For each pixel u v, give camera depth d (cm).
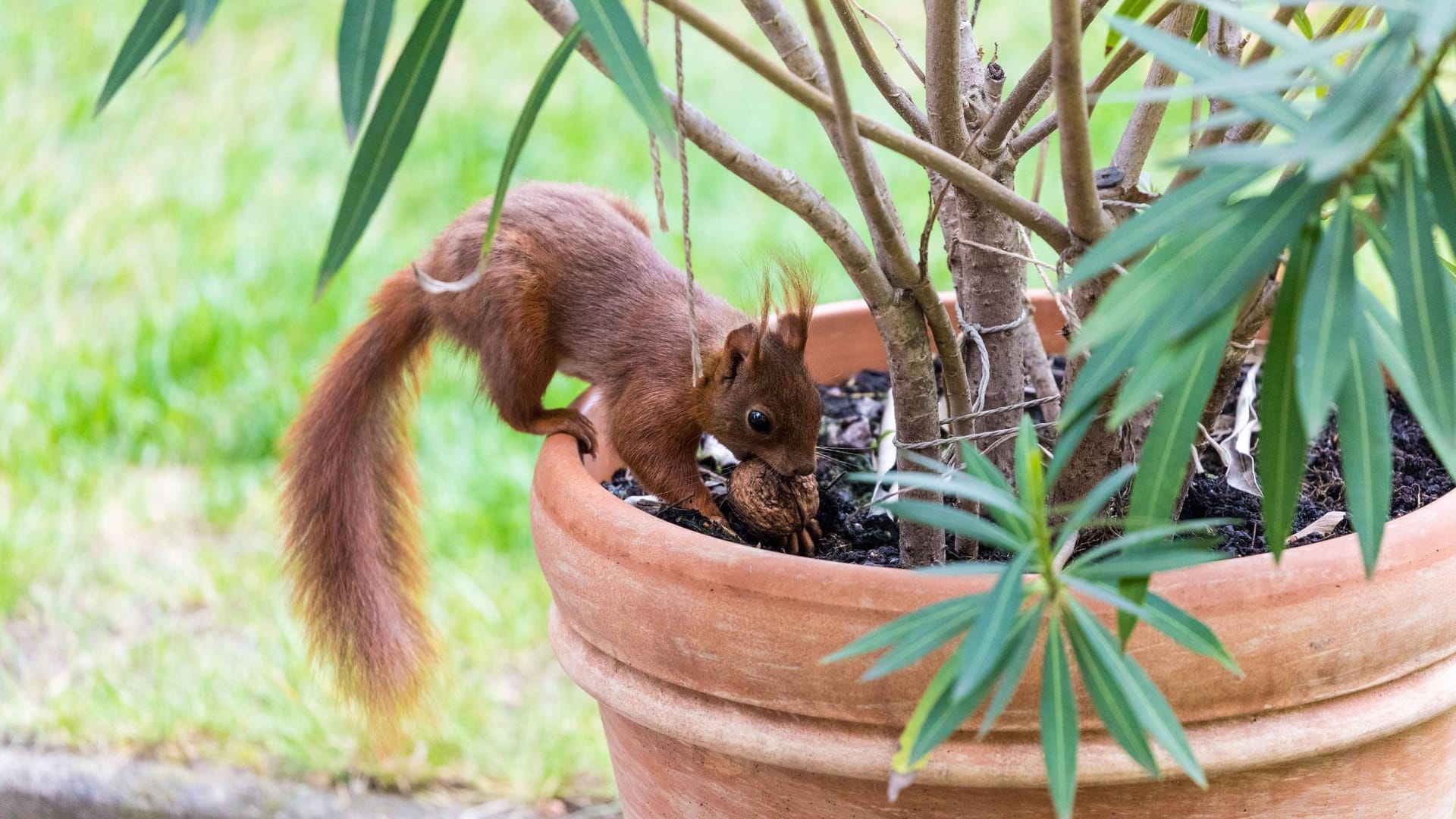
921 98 613
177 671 394
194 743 373
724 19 758
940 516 166
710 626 198
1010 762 191
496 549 440
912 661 159
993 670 161
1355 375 151
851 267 217
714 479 312
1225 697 189
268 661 391
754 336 279
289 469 303
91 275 578
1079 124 182
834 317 334
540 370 303
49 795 361
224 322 535
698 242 548
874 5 747
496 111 675
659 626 204
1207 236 146
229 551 447
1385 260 150
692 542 202
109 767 365
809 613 191
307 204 623
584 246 306
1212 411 243
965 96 256
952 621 162
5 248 596
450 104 686
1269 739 192
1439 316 142
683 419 286
